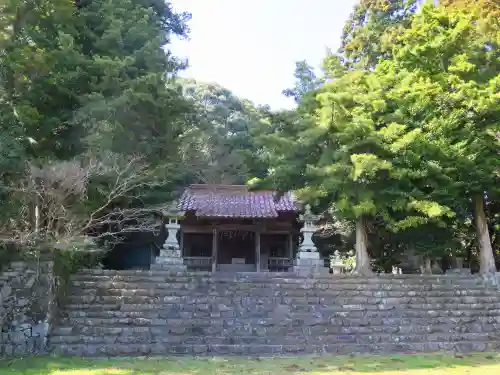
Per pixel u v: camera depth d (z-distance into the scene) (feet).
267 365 31.55
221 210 70.90
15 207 38.14
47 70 42.09
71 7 44.39
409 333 39.99
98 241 54.75
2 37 39.99
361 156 46.24
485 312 43.86
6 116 39.55
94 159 42.39
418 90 52.08
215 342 36.76
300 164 53.21
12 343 34.63
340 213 51.65
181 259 57.52
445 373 28.94
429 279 48.88
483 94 49.60
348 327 39.86
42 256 37.50
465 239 64.28
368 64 84.79
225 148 97.09
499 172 52.19
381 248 67.41
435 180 50.75
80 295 40.70
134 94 45.65
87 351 34.65
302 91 59.26
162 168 51.44
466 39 56.08
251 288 43.83
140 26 53.21
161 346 35.63
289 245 77.46
